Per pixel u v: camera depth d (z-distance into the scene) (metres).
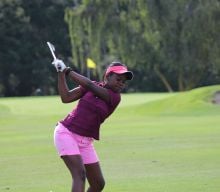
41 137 47.44
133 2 119.25
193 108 71.00
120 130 50.41
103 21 118.38
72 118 17.14
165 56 119.50
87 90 17.33
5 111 82.38
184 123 55.59
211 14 116.56
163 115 68.62
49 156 34.00
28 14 168.12
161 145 37.34
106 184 23.73
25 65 166.00
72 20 119.94
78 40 120.31
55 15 169.25
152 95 111.88
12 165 30.64
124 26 119.06
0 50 164.38
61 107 86.81
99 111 17.06
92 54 119.62
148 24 117.62
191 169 26.98
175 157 31.23
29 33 166.12
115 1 118.56
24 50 165.25
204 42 117.88
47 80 167.88
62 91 17.16
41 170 28.41
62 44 169.12
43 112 80.38
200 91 75.50
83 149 17.27
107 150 35.47
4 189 23.47
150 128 51.34
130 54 120.50
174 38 118.06
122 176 25.66
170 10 116.69
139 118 65.88
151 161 30.06
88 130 17.08
